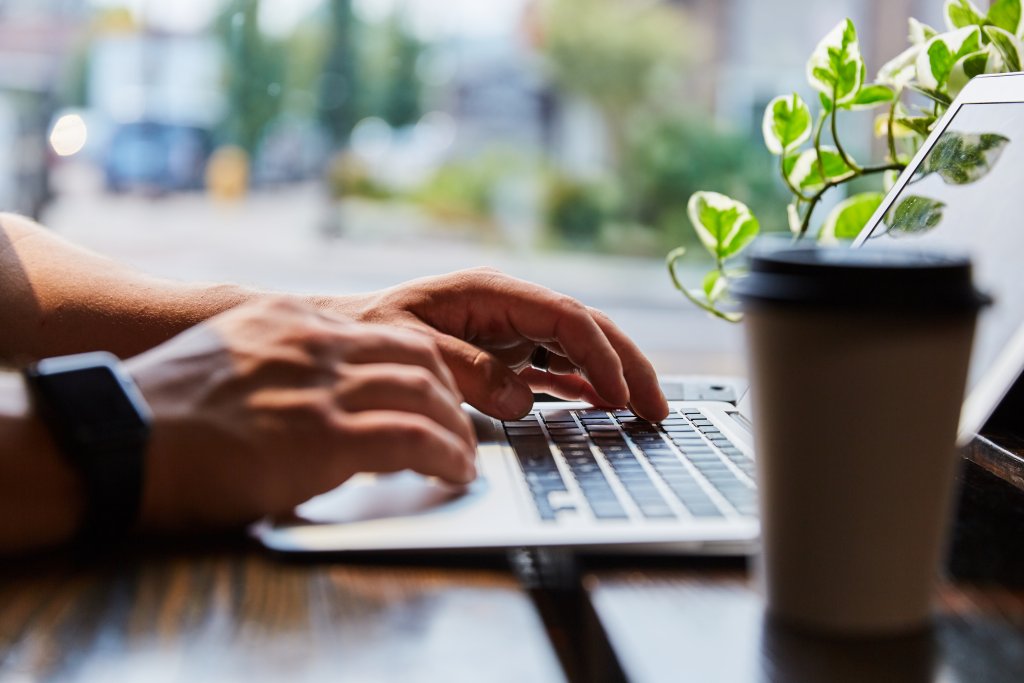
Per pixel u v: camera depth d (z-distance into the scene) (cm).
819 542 46
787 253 46
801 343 44
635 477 69
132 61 1284
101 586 53
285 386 63
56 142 480
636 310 786
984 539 60
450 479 64
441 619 50
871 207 116
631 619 49
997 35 100
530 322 85
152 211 1269
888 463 44
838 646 46
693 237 1111
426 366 68
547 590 57
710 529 57
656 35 1249
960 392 44
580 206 1146
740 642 46
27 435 58
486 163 1288
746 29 1222
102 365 60
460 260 1076
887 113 120
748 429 83
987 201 86
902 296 42
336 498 64
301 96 1333
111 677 44
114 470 57
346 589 53
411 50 1346
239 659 46
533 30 1332
